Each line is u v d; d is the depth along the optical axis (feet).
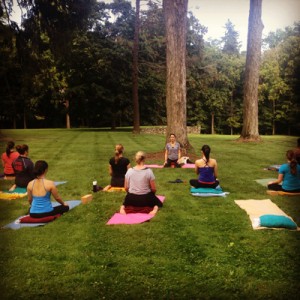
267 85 136.87
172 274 13.35
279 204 22.08
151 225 18.44
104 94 113.39
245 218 19.45
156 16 104.12
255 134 66.59
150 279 13.05
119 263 14.28
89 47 108.17
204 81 130.31
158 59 116.78
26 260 14.60
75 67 111.45
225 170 35.32
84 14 69.62
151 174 20.93
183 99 45.09
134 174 20.93
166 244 15.97
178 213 20.54
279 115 140.87
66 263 14.33
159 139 75.77
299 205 21.72
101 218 19.79
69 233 17.51
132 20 111.34
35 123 169.99
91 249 15.58
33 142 67.21
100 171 35.06
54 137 80.64
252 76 65.41
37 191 19.44
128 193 21.01
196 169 26.37
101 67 111.14
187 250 15.30
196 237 16.71
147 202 20.76
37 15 65.98
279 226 17.72
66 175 33.01
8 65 77.46
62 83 124.16
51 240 16.63
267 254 14.76
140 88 112.88
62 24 68.54
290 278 12.85
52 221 19.35
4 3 61.21
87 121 170.19
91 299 11.93
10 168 31.12
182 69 44.91
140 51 109.70
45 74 76.13
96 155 47.50
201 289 12.36
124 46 110.22
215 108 158.40
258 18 63.72
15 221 19.24
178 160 37.81
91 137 81.00
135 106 97.71
